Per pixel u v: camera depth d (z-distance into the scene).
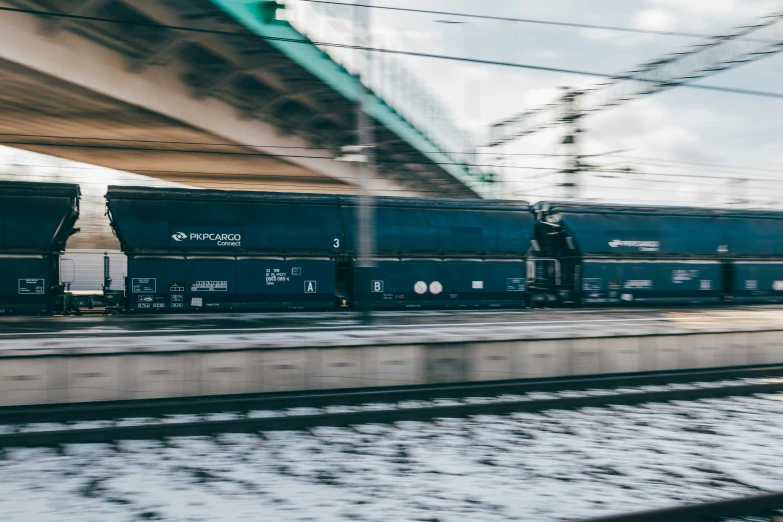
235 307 21.17
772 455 9.29
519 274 24.38
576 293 24.92
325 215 22.28
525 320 20.19
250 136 28.25
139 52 21.06
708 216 27.25
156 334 15.03
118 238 20.45
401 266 22.91
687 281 26.36
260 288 21.34
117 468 8.29
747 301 27.42
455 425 10.59
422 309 23.44
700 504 6.72
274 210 21.77
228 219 21.11
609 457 9.12
